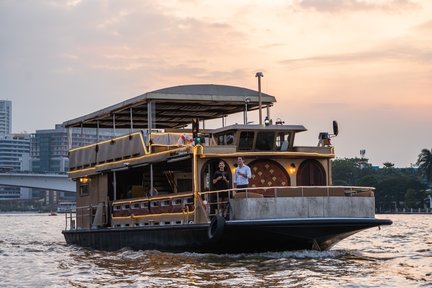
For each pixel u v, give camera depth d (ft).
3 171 448.65
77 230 106.83
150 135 90.43
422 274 65.62
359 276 64.23
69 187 423.64
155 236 86.48
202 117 109.91
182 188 95.86
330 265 71.97
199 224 79.05
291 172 86.38
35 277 69.82
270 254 80.79
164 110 102.22
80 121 112.47
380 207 553.64
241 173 79.36
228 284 60.08
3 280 68.08
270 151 85.76
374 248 101.45
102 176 104.17
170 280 63.31
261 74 91.35
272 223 75.82
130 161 93.86
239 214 77.05
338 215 78.74
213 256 80.02
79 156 110.83
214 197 82.84
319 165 87.81
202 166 82.99
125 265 75.92
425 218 358.84
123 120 111.04
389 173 619.67
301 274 65.36
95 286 61.46
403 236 139.85
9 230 227.20
